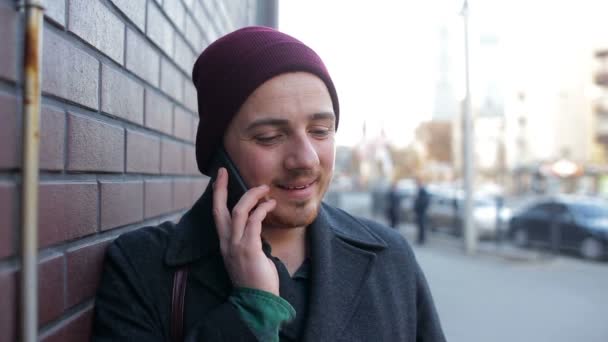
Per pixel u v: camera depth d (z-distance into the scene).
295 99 1.23
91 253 1.30
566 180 34.75
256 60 1.23
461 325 6.41
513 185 39.59
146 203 1.79
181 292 1.26
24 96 0.93
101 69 1.35
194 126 2.70
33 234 0.93
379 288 1.45
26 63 0.93
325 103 1.27
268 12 4.50
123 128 1.53
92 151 1.29
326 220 1.44
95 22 1.30
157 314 1.25
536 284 9.07
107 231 1.42
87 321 1.28
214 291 1.27
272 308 1.13
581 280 9.52
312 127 1.27
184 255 1.29
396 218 16.91
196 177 2.79
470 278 9.54
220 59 1.28
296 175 1.23
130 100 1.59
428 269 10.47
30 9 0.94
